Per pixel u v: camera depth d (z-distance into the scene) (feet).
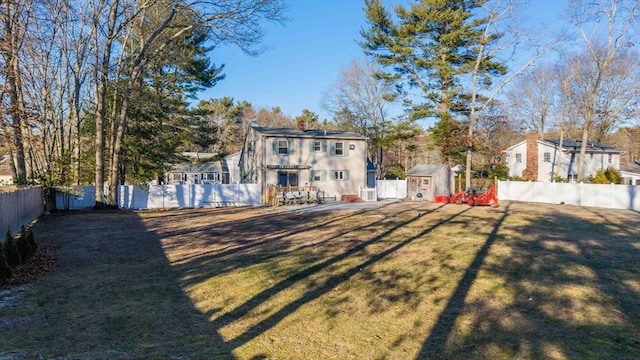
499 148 145.69
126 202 91.50
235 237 49.11
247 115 254.47
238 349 17.67
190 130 111.34
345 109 170.09
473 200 92.07
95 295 25.58
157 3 84.64
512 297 25.23
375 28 123.24
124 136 91.76
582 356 17.07
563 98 147.13
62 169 82.43
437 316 21.89
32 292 26.20
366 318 21.57
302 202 98.84
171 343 18.28
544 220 65.72
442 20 113.29
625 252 39.40
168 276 30.35
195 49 108.06
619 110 112.27
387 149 178.60
